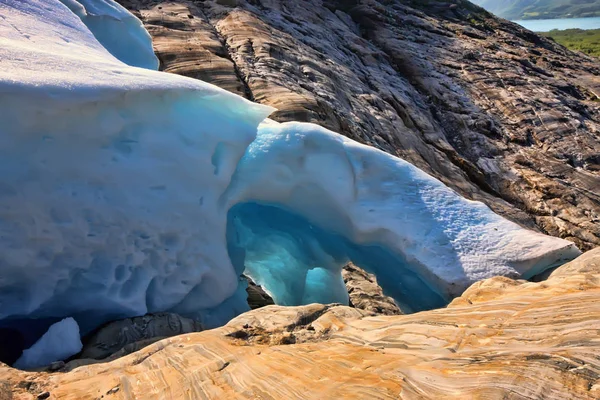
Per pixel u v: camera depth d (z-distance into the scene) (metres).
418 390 2.77
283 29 17.92
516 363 2.85
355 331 4.13
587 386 2.51
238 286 6.35
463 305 4.50
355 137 12.02
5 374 3.50
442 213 5.98
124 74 5.24
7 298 4.45
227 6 18.11
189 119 5.55
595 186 16.23
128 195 4.84
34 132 4.28
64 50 5.66
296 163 6.23
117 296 4.74
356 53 21.12
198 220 5.36
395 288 6.12
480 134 18.56
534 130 19.02
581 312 3.38
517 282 4.88
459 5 35.78
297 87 12.71
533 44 32.50
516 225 5.95
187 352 3.83
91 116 4.58
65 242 4.48
